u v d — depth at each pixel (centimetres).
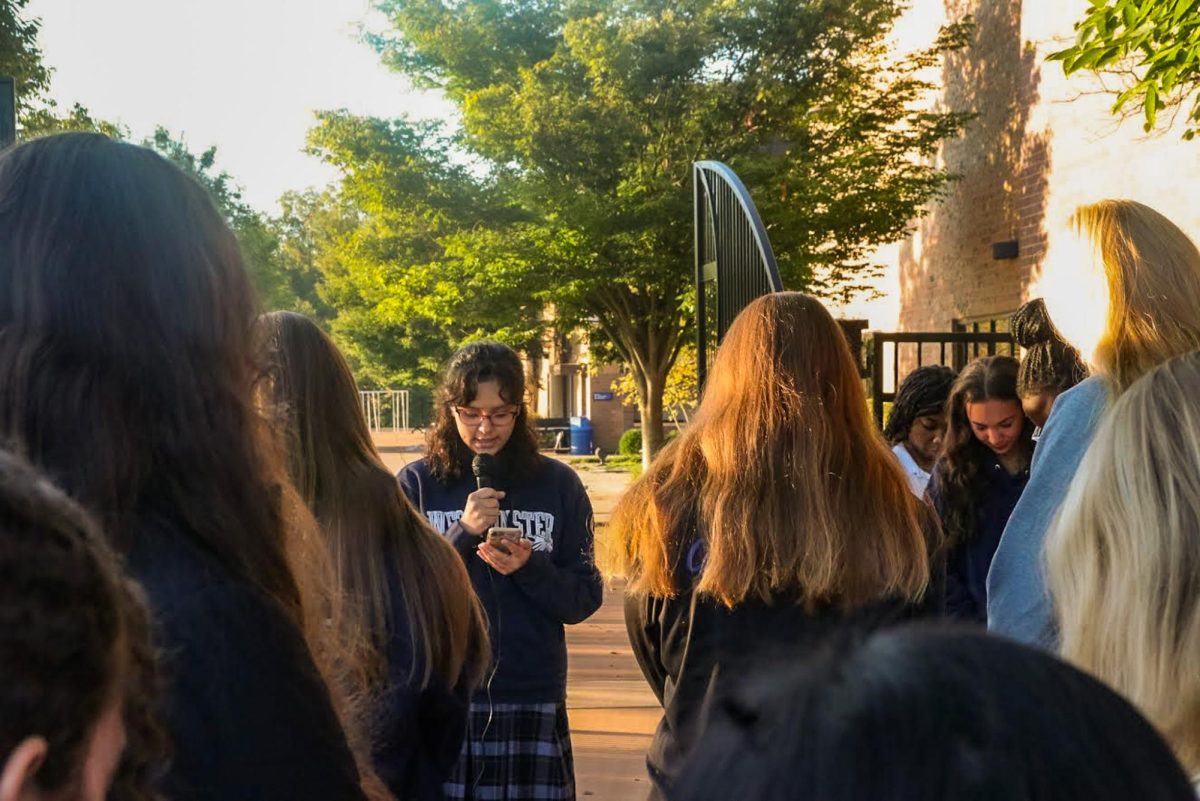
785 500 234
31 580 71
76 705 73
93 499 119
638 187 1573
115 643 78
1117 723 62
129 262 130
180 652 113
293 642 123
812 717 61
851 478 240
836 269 1666
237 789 112
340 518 222
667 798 67
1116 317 228
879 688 61
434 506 354
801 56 1608
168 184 137
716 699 70
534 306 1795
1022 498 231
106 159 134
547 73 1677
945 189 1542
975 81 1447
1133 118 957
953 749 58
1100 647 141
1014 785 58
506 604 327
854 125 1602
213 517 126
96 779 77
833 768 59
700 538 243
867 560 234
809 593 228
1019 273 1266
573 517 353
